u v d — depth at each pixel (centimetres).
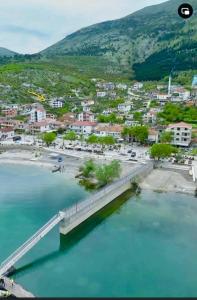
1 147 19338
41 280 6806
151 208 10838
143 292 6494
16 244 8294
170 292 6519
